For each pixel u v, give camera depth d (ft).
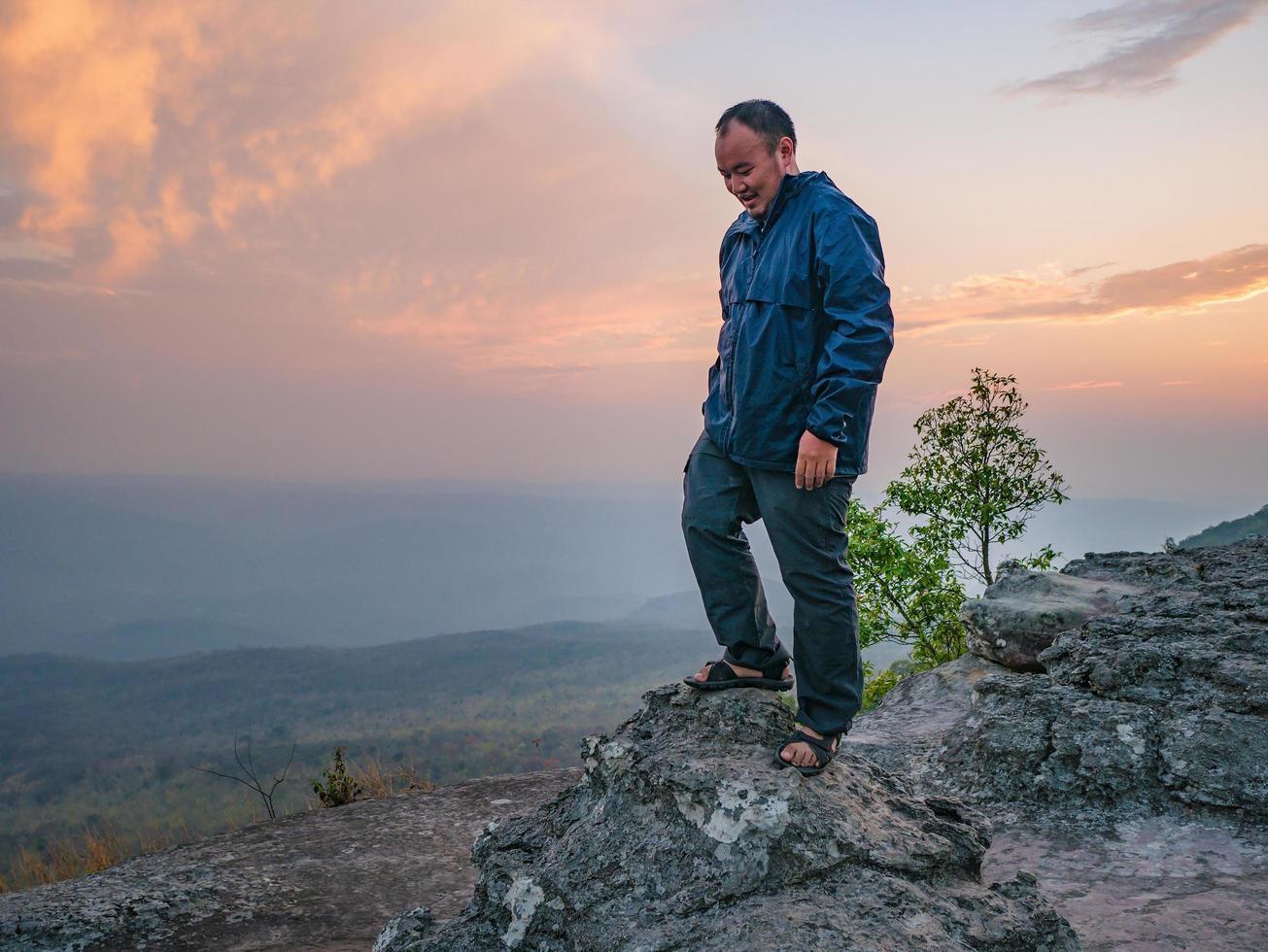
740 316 7.77
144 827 20.70
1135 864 10.17
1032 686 13.98
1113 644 14.38
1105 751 12.04
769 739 7.91
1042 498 32.12
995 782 12.75
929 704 18.34
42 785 436.76
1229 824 10.59
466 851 15.30
